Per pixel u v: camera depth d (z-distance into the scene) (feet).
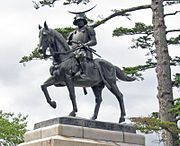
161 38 85.92
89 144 48.08
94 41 54.34
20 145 50.01
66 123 48.65
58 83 52.44
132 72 85.30
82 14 55.57
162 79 84.23
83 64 52.90
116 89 55.11
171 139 80.94
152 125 72.79
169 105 82.58
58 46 51.93
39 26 52.21
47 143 46.85
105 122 51.11
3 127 110.93
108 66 55.11
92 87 55.26
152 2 87.92
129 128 52.60
